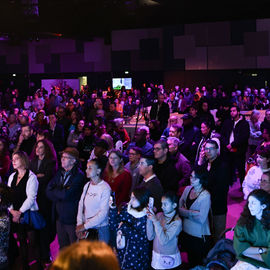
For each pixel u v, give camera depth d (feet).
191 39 71.56
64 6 71.72
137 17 76.02
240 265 11.87
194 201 16.01
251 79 70.64
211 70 72.84
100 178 16.48
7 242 14.47
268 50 65.92
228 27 68.28
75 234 17.24
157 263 15.42
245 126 27.17
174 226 15.21
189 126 25.05
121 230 15.19
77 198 17.15
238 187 30.27
